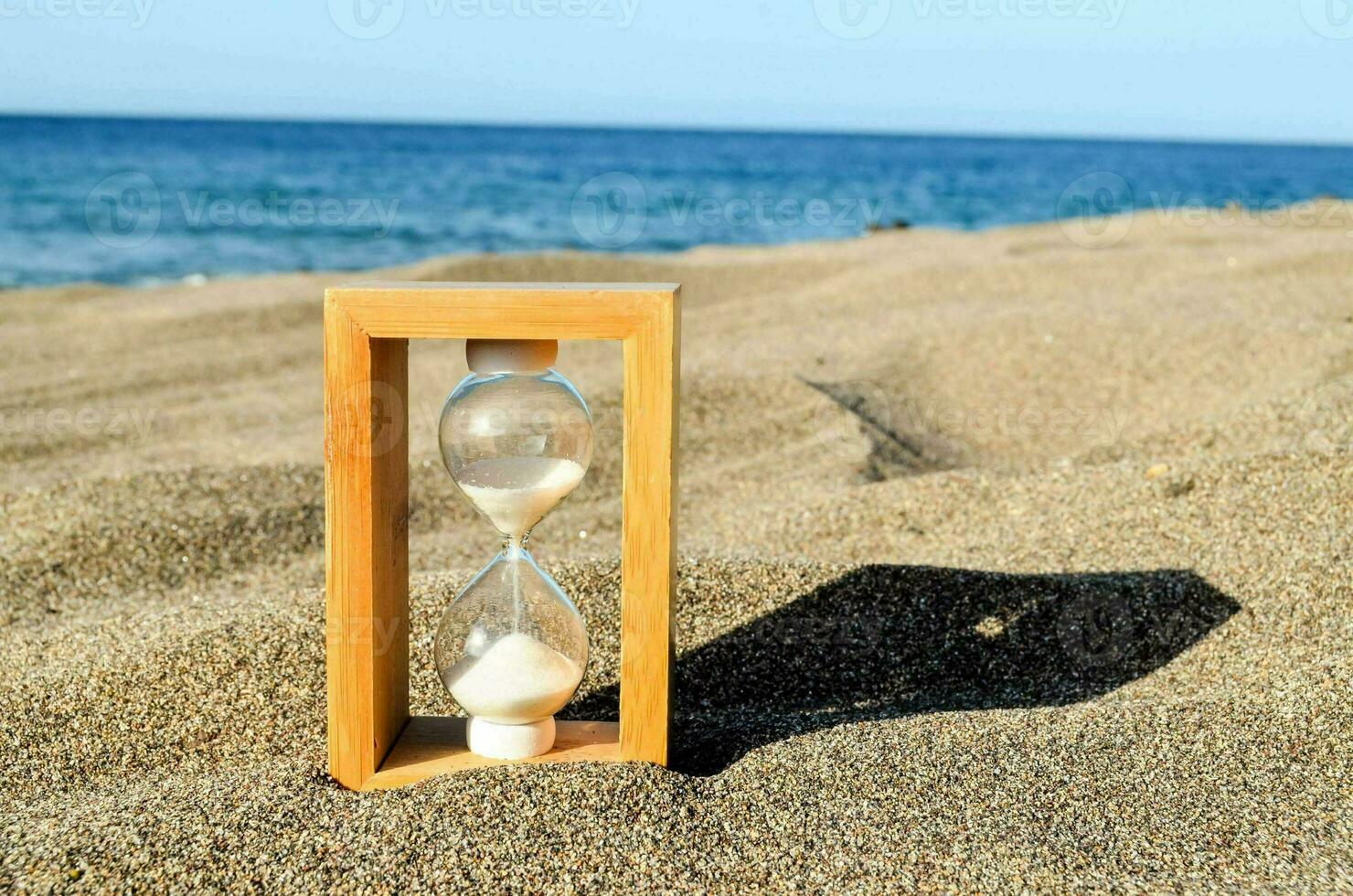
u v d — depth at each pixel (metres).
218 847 0.45
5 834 0.47
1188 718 0.52
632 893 0.43
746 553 0.72
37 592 0.71
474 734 0.50
